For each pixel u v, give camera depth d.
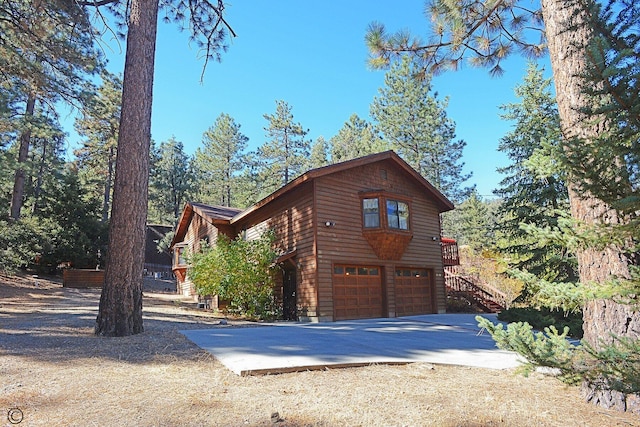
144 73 7.91
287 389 3.96
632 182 2.19
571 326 9.45
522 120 15.87
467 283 18.89
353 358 5.35
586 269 3.56
